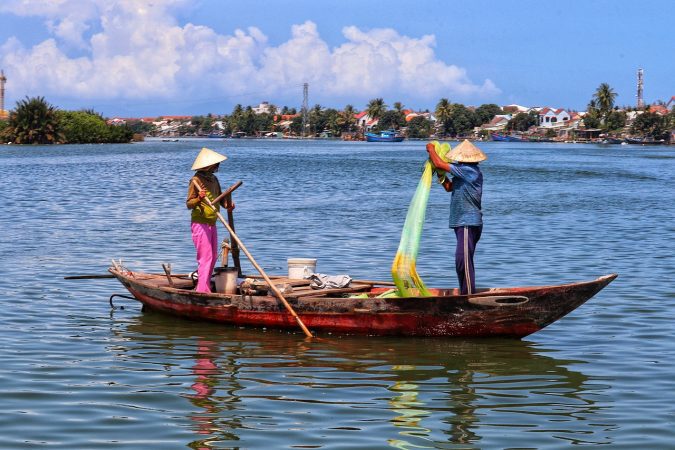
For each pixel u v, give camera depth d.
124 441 8.57
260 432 8.89
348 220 29.84
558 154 113.31
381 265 19.86
